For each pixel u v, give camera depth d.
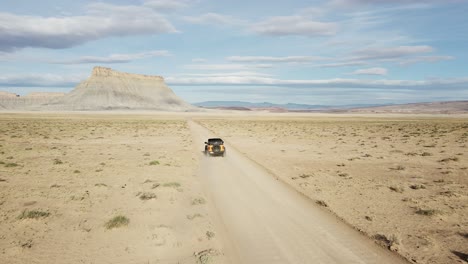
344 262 8.48
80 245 9.74
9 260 8.73
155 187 16.73
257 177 19.45
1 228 11.14
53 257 8.95
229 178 19.03
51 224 11.55
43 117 138.25
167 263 8.48
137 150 33.31
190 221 11.65
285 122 120.81
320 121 130.12
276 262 8.38
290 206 13.45
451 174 21.19
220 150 28.55
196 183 17.84
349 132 64.81
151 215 12.48
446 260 8.79
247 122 119.62
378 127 83.62
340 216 12.41
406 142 43.41
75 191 16.19
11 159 26.39
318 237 10.14
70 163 24.66
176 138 48.16
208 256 8.64
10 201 14.39
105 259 8.80
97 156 28.70
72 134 52.91
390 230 11.02
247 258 8.62
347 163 25.86
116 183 18.05
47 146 35.84
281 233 10.40
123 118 143.00
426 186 17.86
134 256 8.95
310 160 27.38
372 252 9.16
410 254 9.12
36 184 17.69
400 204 14.26
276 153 31.77
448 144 40.41
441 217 12.39
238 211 12.70
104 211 13.04
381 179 19.67
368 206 13.89
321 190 16.67
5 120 100.94
